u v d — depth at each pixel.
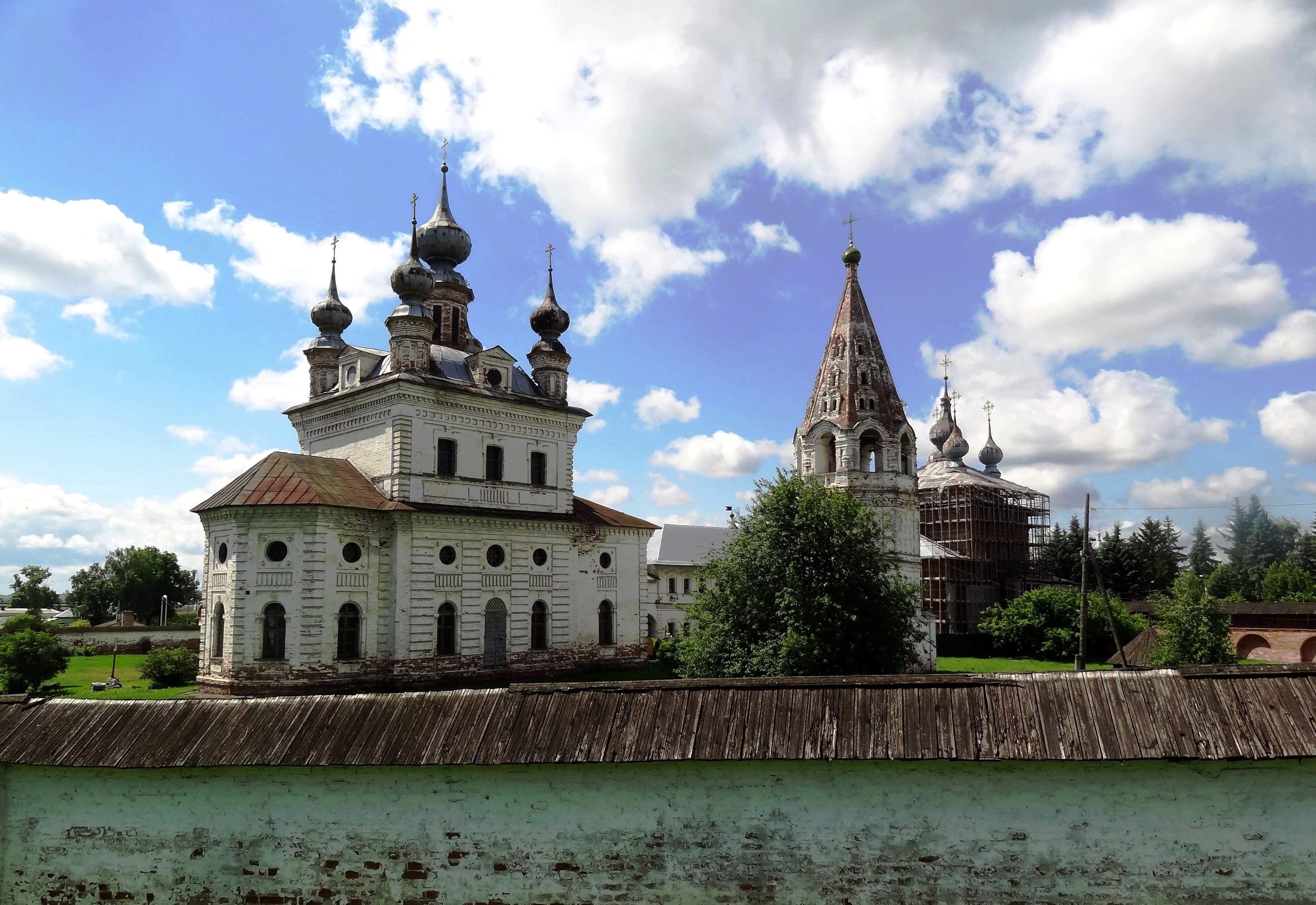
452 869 14.26
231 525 40.50
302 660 38.84
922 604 51.25
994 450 110.62
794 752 13.49
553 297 55.16
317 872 14.48
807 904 13.62
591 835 14.12
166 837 14.84
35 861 15.06
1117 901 13.02
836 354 59.03
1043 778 13.43
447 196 56.50
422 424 44.91
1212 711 13.20
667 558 94.69
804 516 33.59
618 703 14.76
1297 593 90.88
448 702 15.19
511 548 47.97
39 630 63.38
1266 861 12.77
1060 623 69.12
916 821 13.59
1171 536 110.75
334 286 54.09
